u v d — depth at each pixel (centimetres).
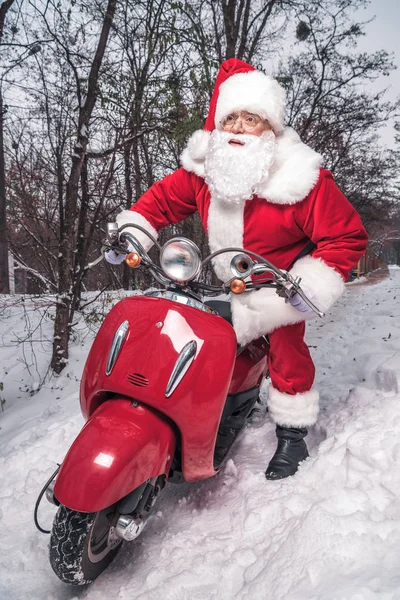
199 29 769
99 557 209
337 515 196
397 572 162
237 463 292
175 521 249
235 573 200
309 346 657
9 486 302
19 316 860
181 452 218
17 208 861
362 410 303
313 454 283
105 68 693
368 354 474
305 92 1303
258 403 384
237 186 240
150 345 207
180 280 216
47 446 335
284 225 250
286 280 214
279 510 227
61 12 636
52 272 867
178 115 729
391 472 222
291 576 176
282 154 250
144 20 720
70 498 182
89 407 220
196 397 207
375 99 1356
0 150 850
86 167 704
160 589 198
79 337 709
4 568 228
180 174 287
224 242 259
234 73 283
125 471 188
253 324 252
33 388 594
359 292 1438
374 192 1708
